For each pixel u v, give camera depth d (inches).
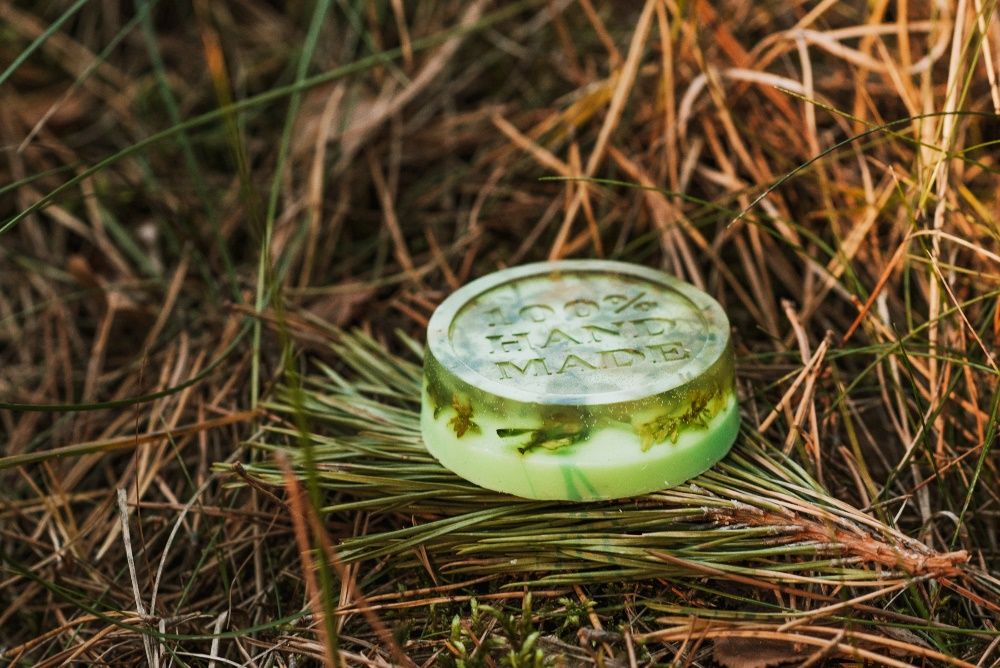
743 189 27.6
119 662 24.3
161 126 31.0
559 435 23.8
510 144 29.6
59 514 26.3
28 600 25.5
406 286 28.5
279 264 28.7
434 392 24.6
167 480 26.4
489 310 25.4
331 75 27.8
